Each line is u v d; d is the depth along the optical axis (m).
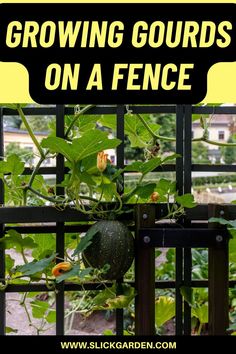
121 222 1.31
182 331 1.39
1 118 1.38
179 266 1.39
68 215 1.33
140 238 1.28
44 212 1.33
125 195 1.34
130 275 1.72
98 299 1.34
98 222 1.29
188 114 1.39
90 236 1.23
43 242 1.60
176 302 1.39
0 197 1.38
